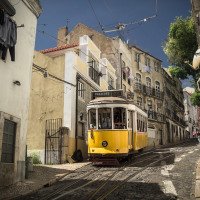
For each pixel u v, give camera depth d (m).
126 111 13.95
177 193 7.74
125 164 13.70
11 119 9.81
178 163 13.08
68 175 11.52
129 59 36.28
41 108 17.89
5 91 9.55
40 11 12.30
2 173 9.09
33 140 17.33
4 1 8.67
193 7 12.20
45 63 18.66
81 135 18.69
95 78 22.52
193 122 65.00
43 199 7.76
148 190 8.22
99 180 10.07
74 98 17.84
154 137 38.25
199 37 11.82
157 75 42.69
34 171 12.09
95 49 23.50
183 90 62.16
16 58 10.41
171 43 18.98
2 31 8.86
